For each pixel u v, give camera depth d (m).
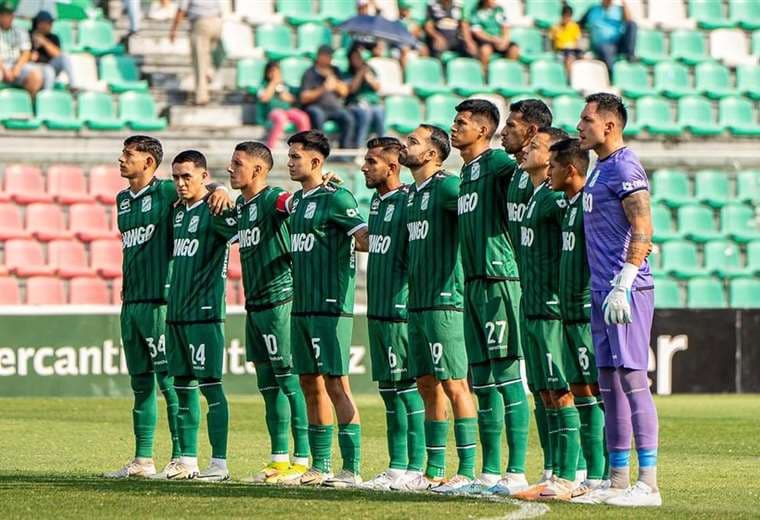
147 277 40.56
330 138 85.38
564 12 97.31
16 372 68.94
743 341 75.88
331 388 38.09
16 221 78.12
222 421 39.31
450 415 62.50
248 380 70.88
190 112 85.75
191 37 85.56
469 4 100.44
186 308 39.28
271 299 39.34
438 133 37.47
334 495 33.94
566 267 33.88
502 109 92.44
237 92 87.88
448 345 36.47
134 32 90.44
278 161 80.44
